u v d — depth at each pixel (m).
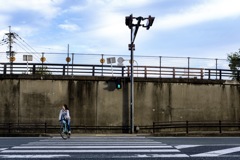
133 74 26.39
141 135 22.33
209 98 27.50
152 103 26.39
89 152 12.02
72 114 25.50
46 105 25.50
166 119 26.47
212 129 27.08
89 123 25.58
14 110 25.31
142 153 11.76
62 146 13.99
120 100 26.02
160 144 14.84
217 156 11.05
